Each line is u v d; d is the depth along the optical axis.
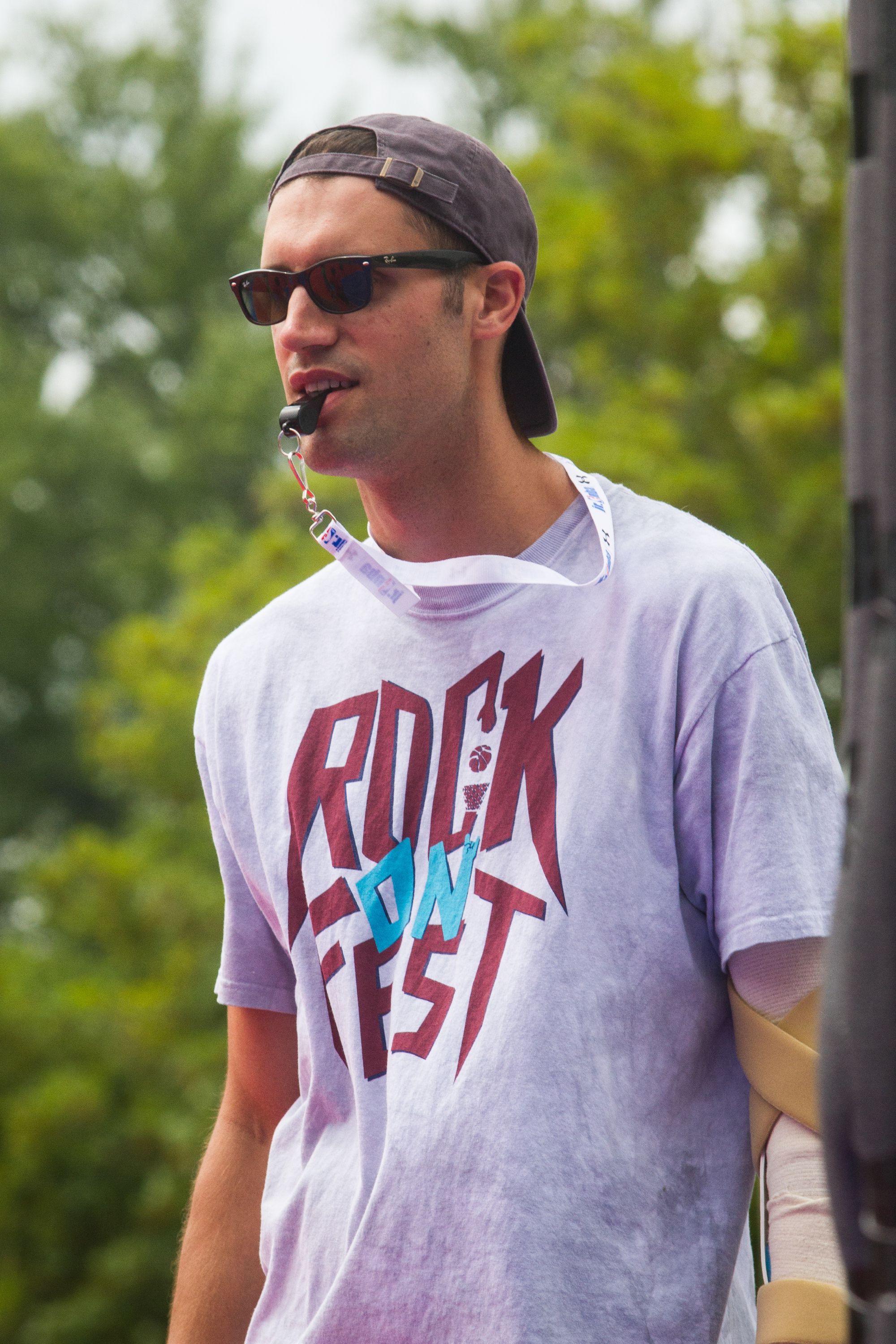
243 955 3.27
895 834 1.31
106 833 44.44
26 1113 24.27
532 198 22.25
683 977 2.56
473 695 2.79
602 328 21.22
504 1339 2.39
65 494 43.72
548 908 2.55
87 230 45.59
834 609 17.64
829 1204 1.45
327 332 2.70
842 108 18.44
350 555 2.86
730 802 2.52
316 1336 2.59
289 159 2.90
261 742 3.10
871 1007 1.33
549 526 2.88
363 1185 2.67
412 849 2.79
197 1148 22.92
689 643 2.59
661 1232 2.48
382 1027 2.75
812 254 19.69
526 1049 2.48
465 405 2.79
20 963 29.03
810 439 18.55
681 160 18.80
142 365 47.25
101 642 42.69
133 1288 24.22
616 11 22.86
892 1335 1.35
